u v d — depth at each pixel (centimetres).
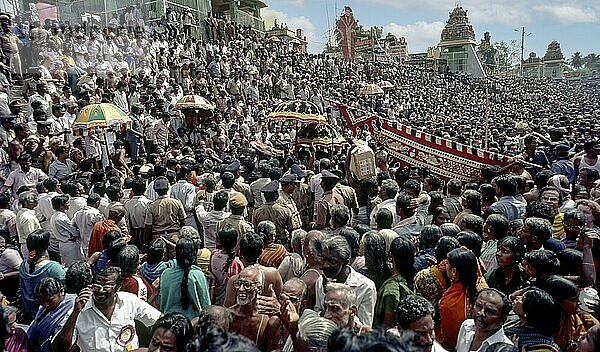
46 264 599
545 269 495
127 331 475
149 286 577
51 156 1091
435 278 523
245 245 572
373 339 246
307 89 3234
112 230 685
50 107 1457
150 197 927
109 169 1088
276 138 1988
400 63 6356
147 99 1852
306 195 991
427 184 927
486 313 411
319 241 532
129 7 2542
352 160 1038
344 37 6134
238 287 452
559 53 10400
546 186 845
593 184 884
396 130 1236
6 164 1064
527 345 407
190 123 1673
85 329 464
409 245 528
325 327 374
